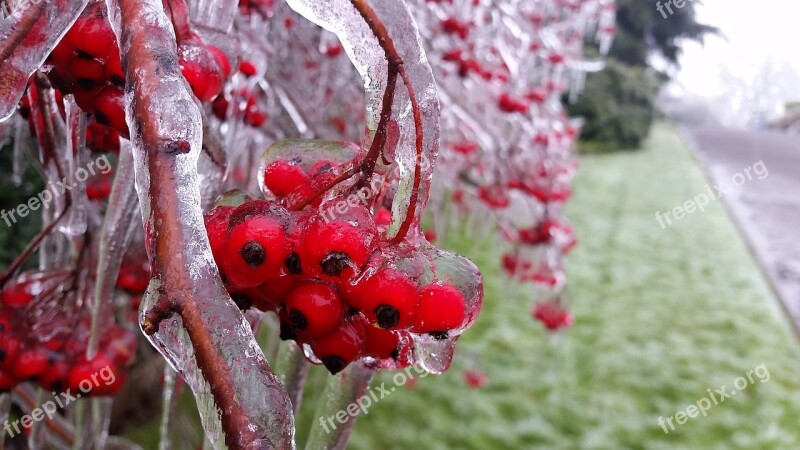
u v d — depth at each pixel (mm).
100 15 92
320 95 360
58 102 138
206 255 64
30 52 82
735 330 792
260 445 58
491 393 593
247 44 203
